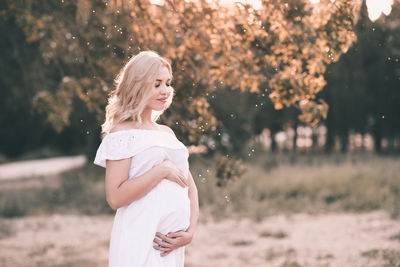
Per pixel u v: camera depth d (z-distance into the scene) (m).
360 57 16.02
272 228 8.99
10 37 8.82
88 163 21.33
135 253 2.24
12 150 37.66
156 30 3.78
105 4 3.78
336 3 3.32
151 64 2.30
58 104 6.09
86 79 4.36
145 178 2.23
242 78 3.83
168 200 2.30
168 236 2.33
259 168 15.67
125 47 3.78
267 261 6.59
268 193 12.36
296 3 3.27
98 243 8.08
